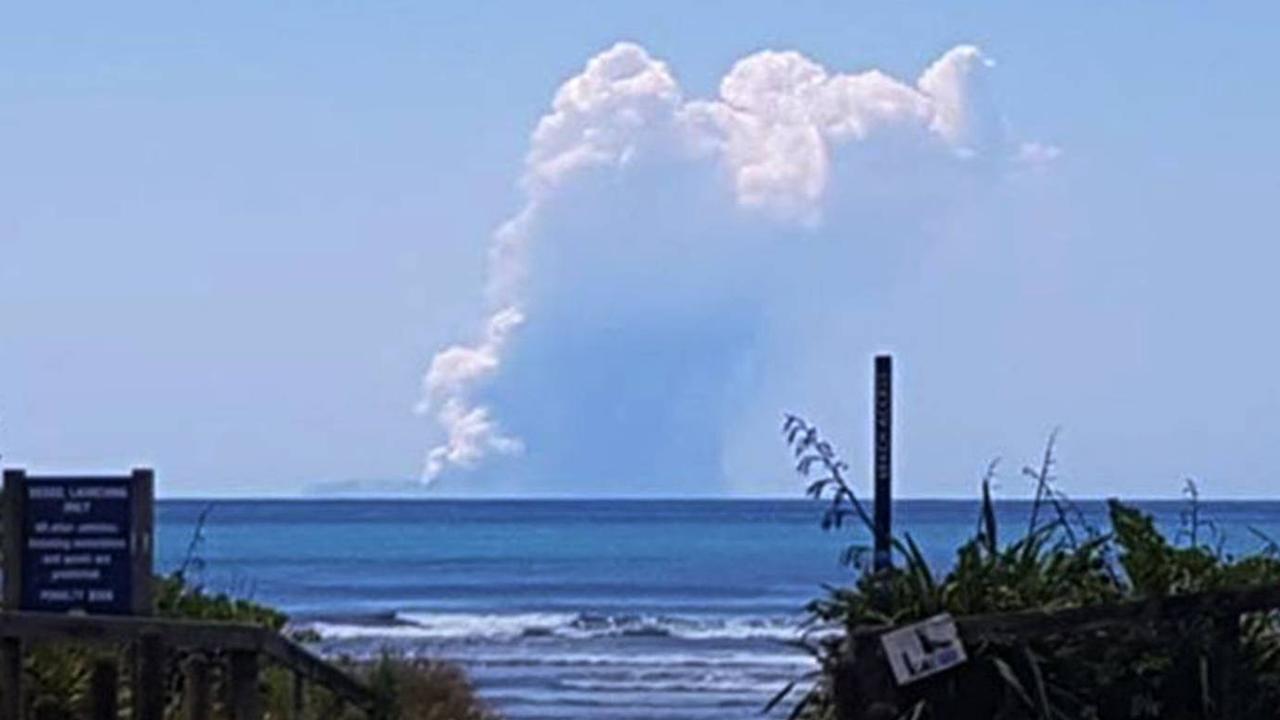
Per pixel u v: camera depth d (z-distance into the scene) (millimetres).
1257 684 38094
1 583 46000
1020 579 41000
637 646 129750
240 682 43656
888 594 41188
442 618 156625
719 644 131250
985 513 43375
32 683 44438
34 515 44188
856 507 43656
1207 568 41000
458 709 63031
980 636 37031
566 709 88750
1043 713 37625
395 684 58094
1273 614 39500
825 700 41281
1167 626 37688
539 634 140375
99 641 42344
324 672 49312
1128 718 38438
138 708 41531
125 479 44125
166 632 41938
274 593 191500
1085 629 37094
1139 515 45562
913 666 36625
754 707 89250
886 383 43906
